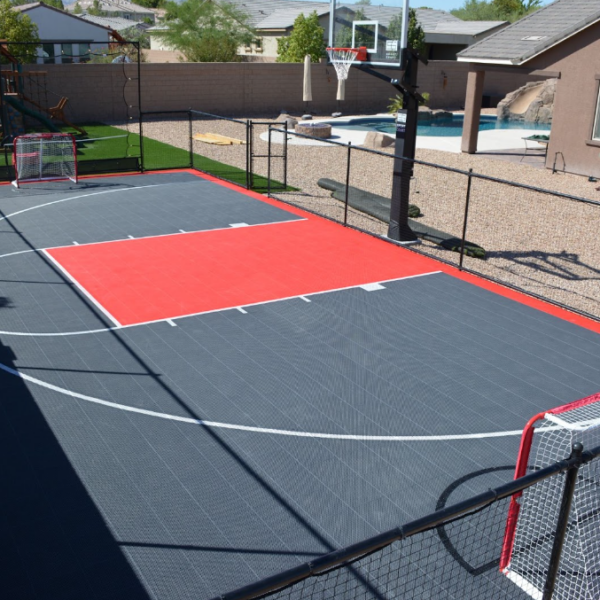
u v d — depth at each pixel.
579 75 20.38
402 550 5.42
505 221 15.91
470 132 23.91
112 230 13.86
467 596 4.96
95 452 6.69
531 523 5.32
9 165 19.08
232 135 26.77
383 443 6.96
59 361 8.49
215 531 5.65
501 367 8.66
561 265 13.10
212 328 9.51
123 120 29.70
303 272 11.78
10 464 6.47
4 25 33.16
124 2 91.81
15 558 5.30
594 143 20.14
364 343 9.20
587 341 9.52
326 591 5.01
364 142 25.75
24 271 11.50
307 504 6.01
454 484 6.33
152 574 5.18
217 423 7.24
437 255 13.18
